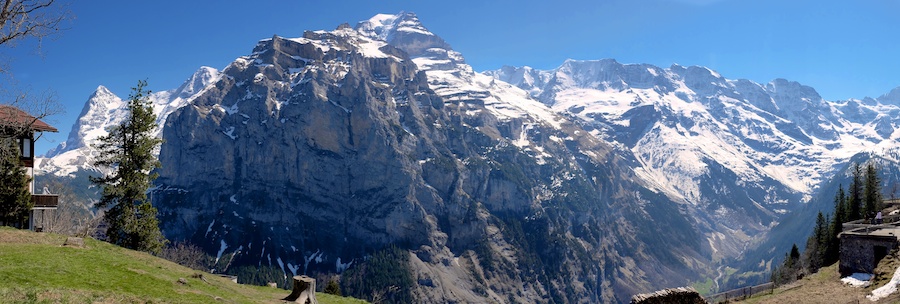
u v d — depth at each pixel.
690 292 43.00
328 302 59.12
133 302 37.56
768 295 67.19
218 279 58.50
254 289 58.81
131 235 90.75
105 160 91.31
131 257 57.16
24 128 51.41
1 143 52.94
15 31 35.47
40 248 49.12
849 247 69.81
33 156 78.69
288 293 59.78
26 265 41.88
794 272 132.88
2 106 47.91
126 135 92.00
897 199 174.12
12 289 33.88
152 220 92.88
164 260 62.31
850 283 64.62
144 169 92.62
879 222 87.81
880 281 59.28
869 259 67.00
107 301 36.31
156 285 45.03
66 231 120.44
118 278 44.31
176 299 41.44
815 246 139.62
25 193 75.00
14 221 75.50
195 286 48.91
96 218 115.31
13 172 73.50
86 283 40.72
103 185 91.75
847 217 137.88
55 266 43.22
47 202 79.31
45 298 33.59
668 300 42.06
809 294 62.56
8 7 34.75
